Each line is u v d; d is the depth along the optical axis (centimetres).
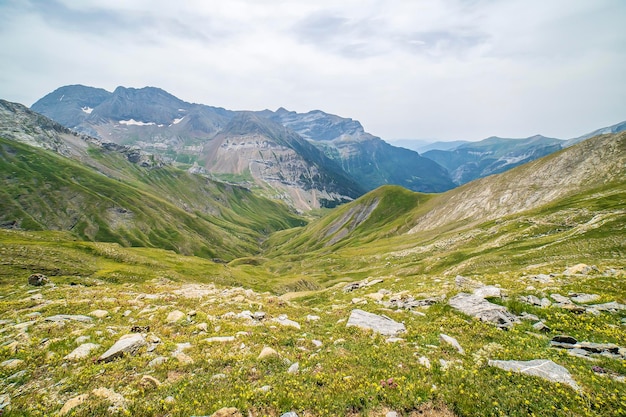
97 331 2012
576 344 1620
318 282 12825
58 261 6794
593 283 2548
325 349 1786
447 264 8744
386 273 10475
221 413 1102
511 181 17150
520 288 2697
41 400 1259
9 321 2255
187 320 2309
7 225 19162
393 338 1898
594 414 1062
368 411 1159
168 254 11644
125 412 1143
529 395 1176
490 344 1711
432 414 1130
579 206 9375
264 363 1570
